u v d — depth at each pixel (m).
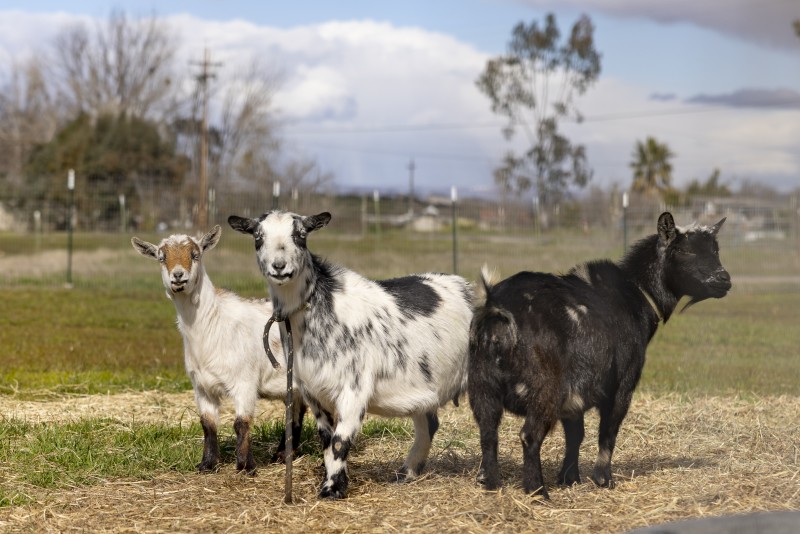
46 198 47.53
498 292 6.80
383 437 9.13
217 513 6.51
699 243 7.43
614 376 6.95
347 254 29.77
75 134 53.66
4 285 26.03
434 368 7.43
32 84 77.00
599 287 7.11
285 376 8.23
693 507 6.35
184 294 7.80
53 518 6.41
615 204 33.56
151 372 12.88
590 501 6.65
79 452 8.09
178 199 40.19
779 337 17.61
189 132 63.47
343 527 6.15
